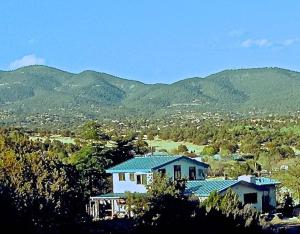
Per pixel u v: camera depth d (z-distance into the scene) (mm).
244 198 56875
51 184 36875
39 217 31312
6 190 28453
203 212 36219
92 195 64938
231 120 196250
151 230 36219
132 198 43656
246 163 85750
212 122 192875
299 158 87562
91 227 45531
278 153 99438
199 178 63594
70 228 35344
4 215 27188
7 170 37406
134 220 42938
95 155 72188
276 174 71188
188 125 187375
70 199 37812
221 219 35844
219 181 57562
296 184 65188
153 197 37469
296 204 63469
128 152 83375
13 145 44406
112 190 64750
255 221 37250
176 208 36438
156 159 63594
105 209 61656
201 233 35625
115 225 47688
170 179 39875
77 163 68500
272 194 60938
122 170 61812
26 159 39375
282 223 52562
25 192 31828
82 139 105375
